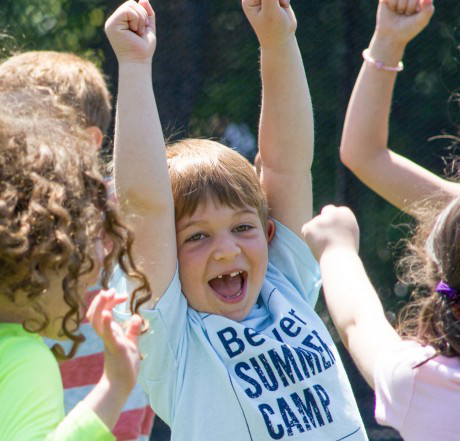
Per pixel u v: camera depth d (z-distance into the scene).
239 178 5.64
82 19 15.53
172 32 14.37
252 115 14.69
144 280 4.38
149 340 5.29
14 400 3.66
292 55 5.89
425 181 6.01
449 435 4.25
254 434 5.16
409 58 14.08
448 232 4.38
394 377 4.40
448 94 13.94
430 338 4.47
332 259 4.94
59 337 4.04
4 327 3.90
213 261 5.50
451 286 4.37
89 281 4.12
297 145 5.95
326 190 14.05
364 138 6.11
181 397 5.30
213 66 14.60
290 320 5.58
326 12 14.02
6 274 3.79
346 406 5.45
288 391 5.29
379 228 13.70
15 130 4.00
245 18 14.68
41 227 3.79
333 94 14.03
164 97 14.33
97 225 4.05
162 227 5.32
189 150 5.78
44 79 6.43
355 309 4.71
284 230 5.94
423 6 6.00
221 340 5.39
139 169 5.25
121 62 5.36
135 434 6.35
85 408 3.66
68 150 4.02
